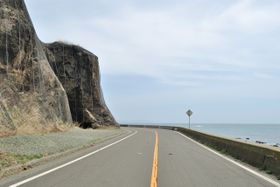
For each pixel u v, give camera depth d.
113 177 12.65
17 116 30.09
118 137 38.72
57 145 23.09
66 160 17.48
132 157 19.27
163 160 18.09
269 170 14.20
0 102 25.86
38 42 42.88
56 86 43.12
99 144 28.48
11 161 14.62
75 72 56.97
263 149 15.68
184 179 12.44
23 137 23.64
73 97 55.56
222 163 17.23
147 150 23.55
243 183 11.77
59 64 56.38
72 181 11.75
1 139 21.48
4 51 32.16
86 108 56.31
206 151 23.95
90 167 15.11
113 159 18.22
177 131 63.75
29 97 33.91
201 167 15.64
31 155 17.38
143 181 11.91
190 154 21.53
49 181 11.67
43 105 35.72
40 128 31.86
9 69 32.25
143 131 58.09
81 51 58.31
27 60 35.50
